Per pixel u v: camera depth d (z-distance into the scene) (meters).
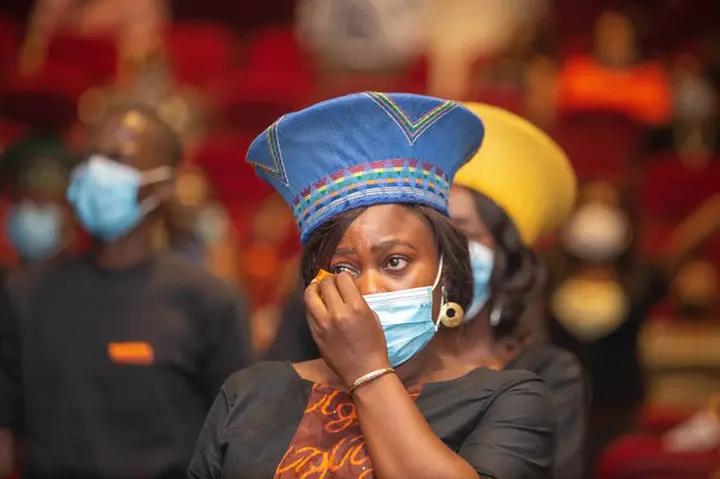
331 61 14.44
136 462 4.03
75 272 4.22
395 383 2.31
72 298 4.16
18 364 4.17
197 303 4.18
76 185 4.21
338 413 2.46
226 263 7.67
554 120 12.59
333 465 2.37
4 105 11.06
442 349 2.88
